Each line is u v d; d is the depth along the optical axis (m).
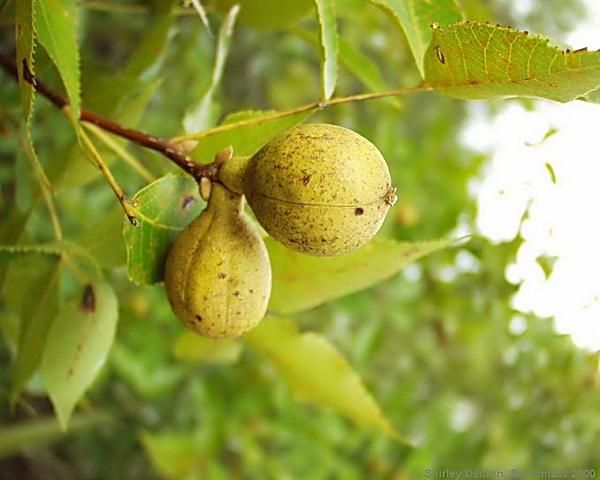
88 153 0.26
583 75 0.25
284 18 0.32
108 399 0.62
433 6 0.28
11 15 0.32
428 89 0.27
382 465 0.57
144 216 0.26
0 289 0.32
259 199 0.25
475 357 0.58
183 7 0.33
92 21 0.62
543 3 0.76
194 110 0.31
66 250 0.29
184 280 0.26
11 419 0.56
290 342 0.33
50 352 0.29
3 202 0.37
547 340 0.49
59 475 0.69
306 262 0.30
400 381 0.63
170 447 0.52
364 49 0.68
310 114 0.28
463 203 0.55
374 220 0.24
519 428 0.52
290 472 0.56
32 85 0.25
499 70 0.26
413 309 0.57
